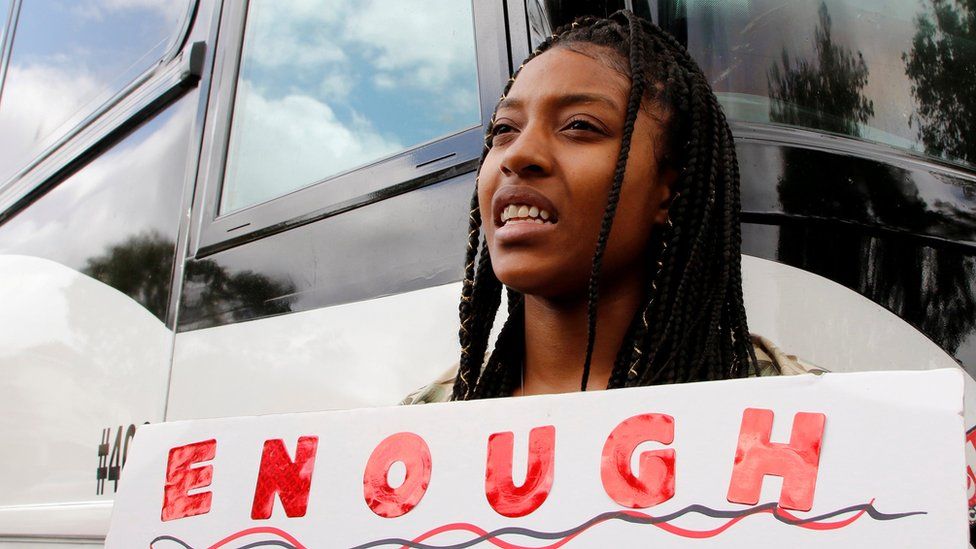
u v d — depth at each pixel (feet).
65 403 7.47
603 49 4.47
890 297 4.18
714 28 4.88
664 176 4.41
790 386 3.20
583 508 3.31
